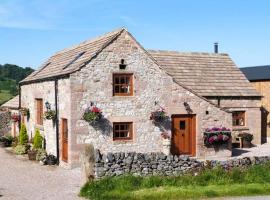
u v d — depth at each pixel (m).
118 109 21.81
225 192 14.58
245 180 16.08
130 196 13.92
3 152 25.84
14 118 30.34
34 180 17.64
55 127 22.62
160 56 29.67
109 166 15.89
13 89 75.94
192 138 23.69
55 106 22.69
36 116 26.47
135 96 22.20
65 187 16.27
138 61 22.25
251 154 25.31
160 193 14.17
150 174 16.39
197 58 30.56
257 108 29.95
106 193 14.33
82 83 21.05
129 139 22.12
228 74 30.20
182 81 28.27
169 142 22.58
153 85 22.61
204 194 14.30
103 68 21.48
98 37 24.17
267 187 15.25
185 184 15.45
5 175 18.67
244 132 29.44
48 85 23.95
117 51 21.80
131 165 16.19
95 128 21.31
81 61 21.70
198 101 23.66
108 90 21.59
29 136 27.84
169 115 22.97
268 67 36.03
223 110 24.17
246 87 29.86
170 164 16.67
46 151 23.86
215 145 24.00
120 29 21.97
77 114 20.92
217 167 16.64
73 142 20.80
